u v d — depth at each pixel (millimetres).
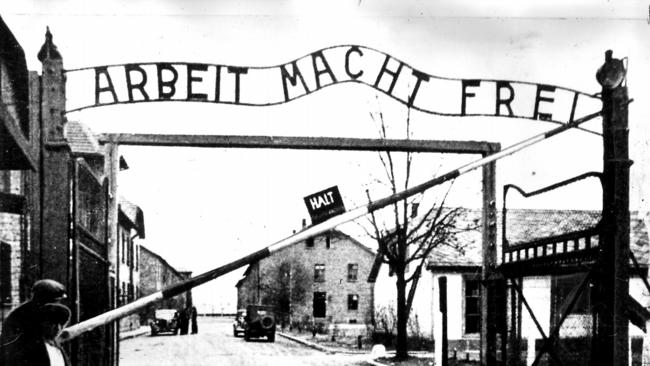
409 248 29469
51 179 6695
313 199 6285
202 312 102875
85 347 7508
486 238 8141
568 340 7156
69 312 5289
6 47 6707
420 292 27859
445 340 9570
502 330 7668
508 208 25312
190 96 7027
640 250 15586
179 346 32156
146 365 21391
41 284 5227
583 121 6574
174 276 83750
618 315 6168
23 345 5090
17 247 8141
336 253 69688
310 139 7527
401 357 21719
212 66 7055
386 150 7832
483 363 8055
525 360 10281
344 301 69125
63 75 6828
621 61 6520
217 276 5879
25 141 6988
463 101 7410
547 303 16000
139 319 57312
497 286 7871
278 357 24984
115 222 8148
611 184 6324
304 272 68875
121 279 41250
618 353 6133
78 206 6969
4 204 8070
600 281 6254
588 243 6418
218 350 29281
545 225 24141
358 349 28453
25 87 7016
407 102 7352
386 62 7312
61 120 6777
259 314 38375
